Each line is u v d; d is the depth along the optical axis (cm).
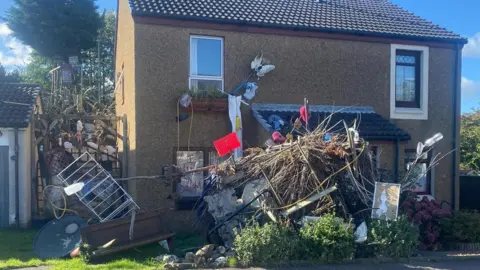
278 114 1380
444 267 1000
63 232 1035
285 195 1054
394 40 1546
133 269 898
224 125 1365
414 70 1595
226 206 1091
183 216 1309
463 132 2716
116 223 1002
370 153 1141
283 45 1442
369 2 1855
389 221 1039
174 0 1424
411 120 1566
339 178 1084
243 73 1402
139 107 1297
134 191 1303
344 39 1502
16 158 1355
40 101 1748
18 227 1349
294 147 1073
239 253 956
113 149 1571
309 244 991
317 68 1476
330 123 1361
